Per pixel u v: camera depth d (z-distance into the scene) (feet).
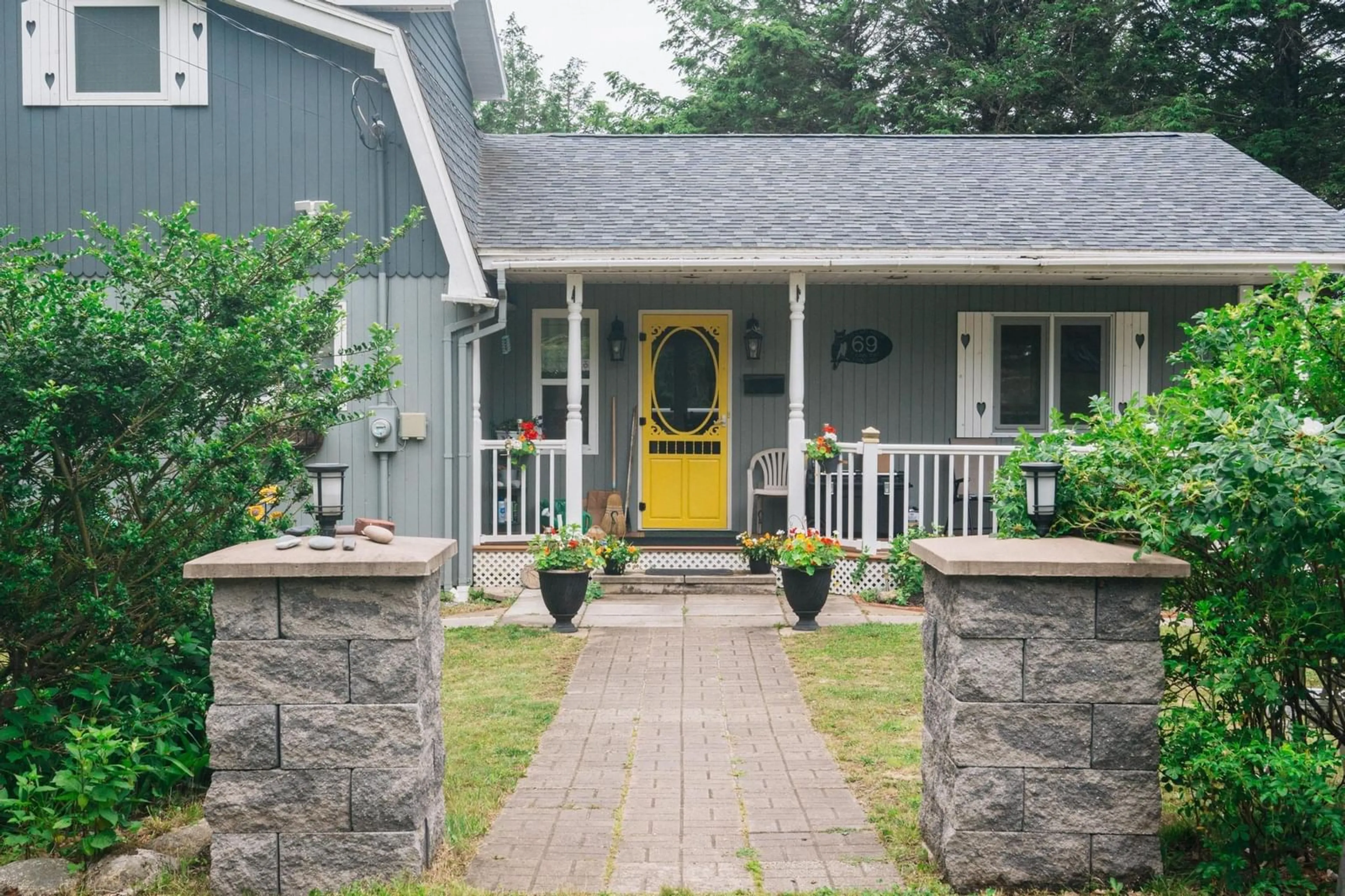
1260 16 73.46
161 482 19.63
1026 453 17.17
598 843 16.07
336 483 16.84
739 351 43.06
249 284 19.43
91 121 36.19
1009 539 16.38
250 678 14.47
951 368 42.91
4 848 15.70
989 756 14.26
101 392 16.81
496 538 38.68
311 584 14.51
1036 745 14.25
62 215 36.19
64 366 16.70
